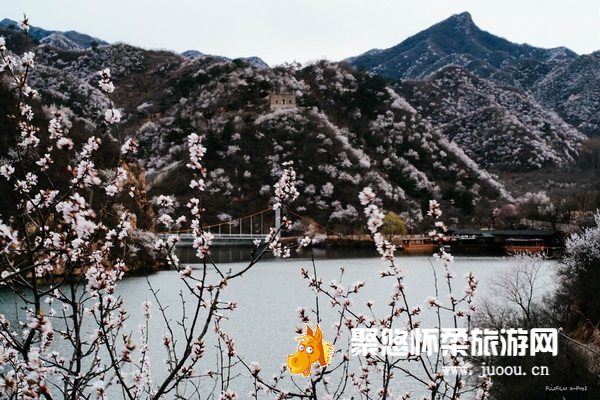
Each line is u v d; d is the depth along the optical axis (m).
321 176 157.00
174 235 8.38
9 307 28.45
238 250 129.50
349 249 125.12
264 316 45.59
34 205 7.36
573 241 43.06
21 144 7.79
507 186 199.50
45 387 6.74
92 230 6.25
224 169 160.88
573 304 36.44
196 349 8.30
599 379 25.23
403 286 9.83
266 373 30.19
